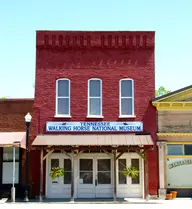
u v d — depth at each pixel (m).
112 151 24.75
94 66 26.58
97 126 25.91
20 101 26.50
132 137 25.08
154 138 25.77
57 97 26.30
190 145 25.89
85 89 26.34
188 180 25.59
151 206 20.91
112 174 25.77
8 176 25.61
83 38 26.77
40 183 23.64
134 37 26.81
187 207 20.39
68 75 26.47
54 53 26.66
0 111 26.39
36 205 21.44
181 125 25.88
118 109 26.14
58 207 20.28
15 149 25.84
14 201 23.16
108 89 26.36
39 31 26.72
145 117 26.03
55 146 23.84
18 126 26.17
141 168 25.73
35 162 25.56
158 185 25.34
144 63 26.66
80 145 23.69
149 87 26.41
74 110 26.11
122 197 25.55
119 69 26.58
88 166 25.89
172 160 25.73
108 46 26.72
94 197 25.56
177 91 25.75
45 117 26.02
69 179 25.72
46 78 26.41
